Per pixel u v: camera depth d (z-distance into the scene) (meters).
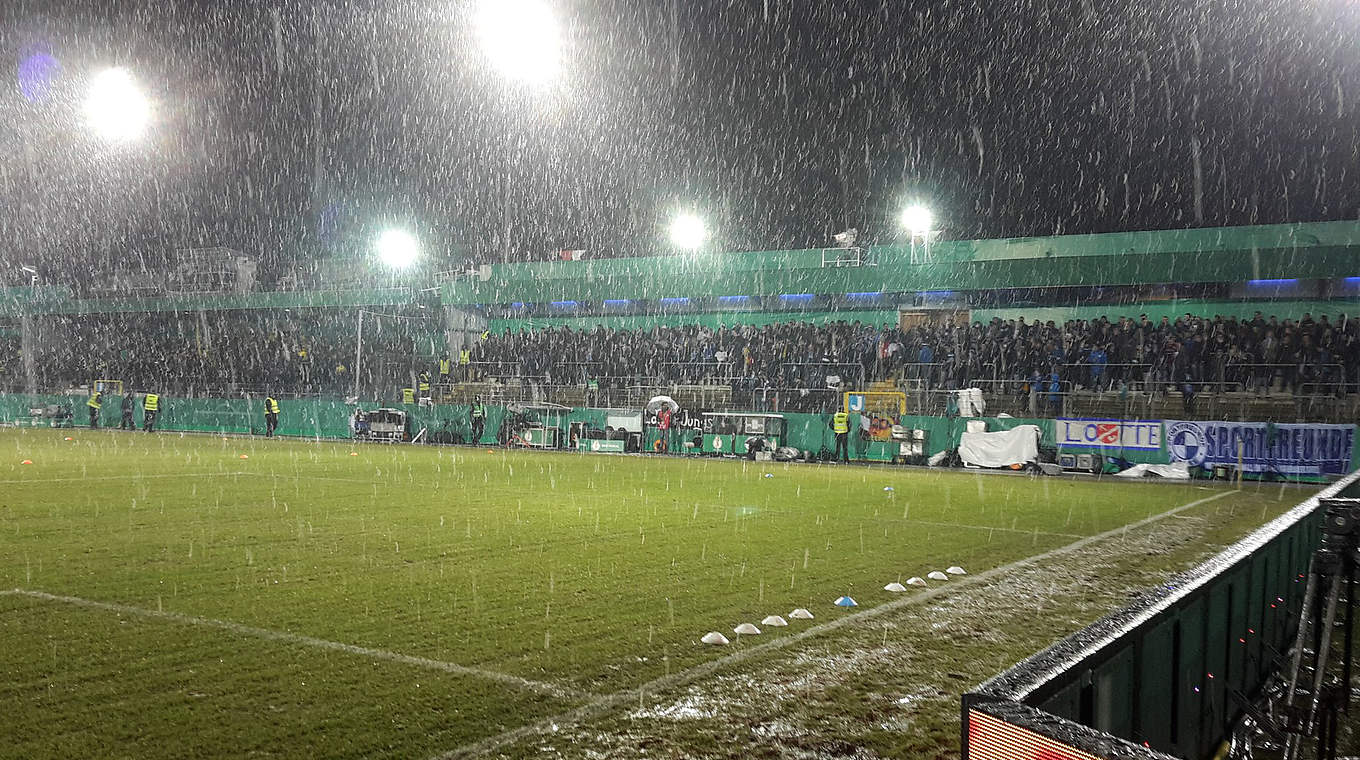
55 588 7.67
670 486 18.02
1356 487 8.28
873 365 30.23
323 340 40.25
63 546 9.73
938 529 12.38
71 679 5.25
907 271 30.66
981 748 1.90
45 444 27.84
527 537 10.91
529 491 16.42
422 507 13.67
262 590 7.71
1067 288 29.91
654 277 34.66
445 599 7.48
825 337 31.39
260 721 4.63
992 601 7.95
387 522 11.99
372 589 7.82
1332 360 24.38
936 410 28.19
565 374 35.34
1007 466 24.95
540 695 5.15
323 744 4.35
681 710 4.97
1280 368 24.77
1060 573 9.36
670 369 33.59
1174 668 3.71
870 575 8.97
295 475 18.81
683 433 30.23
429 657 5.82
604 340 35.16
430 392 36.78
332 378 39.25
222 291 40.69
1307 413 23.92
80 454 23.66
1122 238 27.97
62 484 16.08
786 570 9.11
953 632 6.84
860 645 6.40
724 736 4.61
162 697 4.98
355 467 21.22
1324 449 21.45
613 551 10.01
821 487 18.50
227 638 6.18
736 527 12.15
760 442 29.00
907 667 5.89
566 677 5.48
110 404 40.16
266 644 6.06
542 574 8.62
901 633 6.77
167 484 16.39
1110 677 2.90
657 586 8.17
